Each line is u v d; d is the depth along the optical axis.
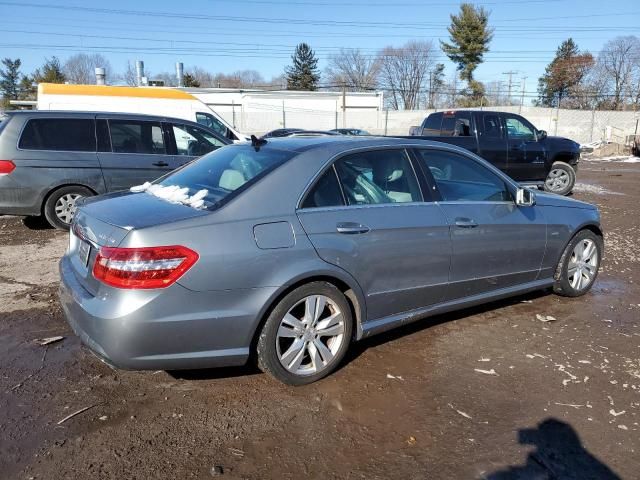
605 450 2.87
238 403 3.25
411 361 3.83
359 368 3.71
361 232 3.54
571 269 5.12
